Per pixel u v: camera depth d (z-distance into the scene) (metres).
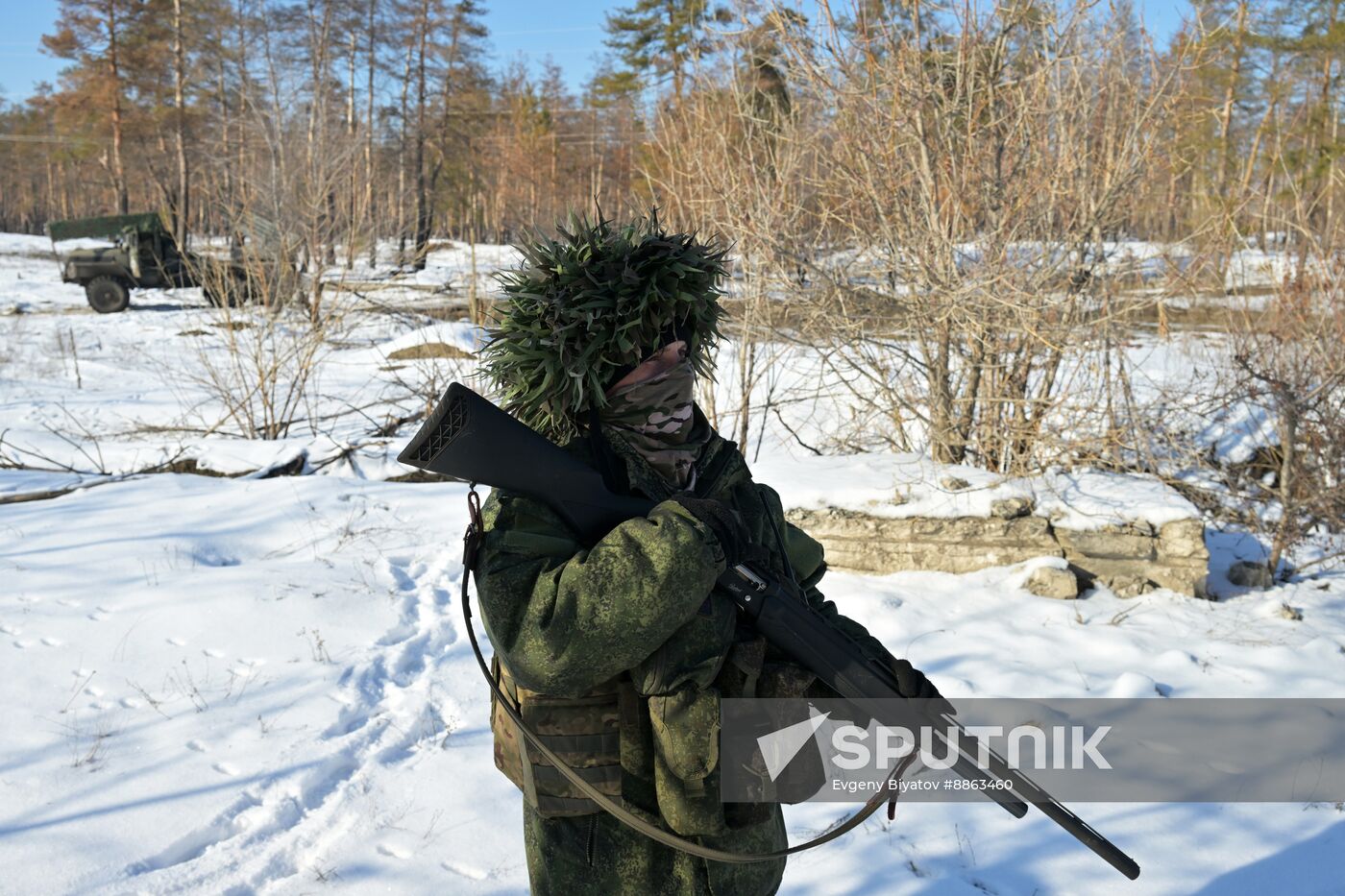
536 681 1.71
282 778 3.83
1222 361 8.32
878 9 6.86
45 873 3.23
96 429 10.52
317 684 4.62
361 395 12.37
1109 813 3.73
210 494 7.57
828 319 7.17
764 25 7.11
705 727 1.77
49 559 6.11
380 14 46.97
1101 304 7.18
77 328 21.20
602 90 43.16
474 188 41.22
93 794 3.70
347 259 13.23
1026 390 7.02
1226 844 3.54
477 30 48.06
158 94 47.41
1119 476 6.60
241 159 14.38
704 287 1.95
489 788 3.82
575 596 1.66
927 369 7.03
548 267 1.91
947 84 7.02
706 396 7.81
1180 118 6.88
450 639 5.26
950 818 3.70
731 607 1.87
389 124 47.84
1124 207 7.02
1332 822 3.65
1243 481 7.72
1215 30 6.77
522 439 1.74
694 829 1.82
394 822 3.60
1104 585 5.93
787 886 3.32
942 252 6.80
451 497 7.68
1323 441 6.66
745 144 7.57
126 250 25.23
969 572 6.01
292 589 5.63
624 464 1.90
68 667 4.73
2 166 79.25
